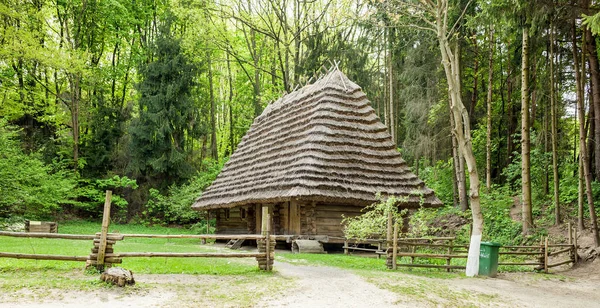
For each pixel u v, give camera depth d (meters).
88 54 28.73
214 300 7.52
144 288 7.94
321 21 30.16
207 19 30.55
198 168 34.31
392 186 16.83
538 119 24.72
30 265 9.31
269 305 7.39
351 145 17.25
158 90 31.62
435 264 12.55
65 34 32.09
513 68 23.78
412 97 25.33
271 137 20.42
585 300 9.94
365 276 9.95
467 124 12.24
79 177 29.41
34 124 31.12
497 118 25.97
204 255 9.65
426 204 17.02
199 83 33.69
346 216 16.89
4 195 20.72
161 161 30.94
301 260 12.93
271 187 16.72
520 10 15.05
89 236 8.88
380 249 14.47
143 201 31.44
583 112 16.30
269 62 37.00
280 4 32.41
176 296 7.61
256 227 19.67
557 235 17.17
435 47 23.34
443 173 26.33
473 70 26.56
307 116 18.59
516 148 26.17
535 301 9.30
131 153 31.14
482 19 16.33
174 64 31.34
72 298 7.12
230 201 19.14
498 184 24.19
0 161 21.00
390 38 24.70
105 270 8.39
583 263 14.77
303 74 29.81
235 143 40.38
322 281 9.21
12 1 24.75
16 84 29.41
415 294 8.62
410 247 14.62
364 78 29.36
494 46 24.17
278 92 33.25
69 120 31.91
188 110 31.78
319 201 15.66
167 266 10.34
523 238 17.73
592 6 14.86
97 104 32.78
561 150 21.80
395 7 14.74
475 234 11.97
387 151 17.84
